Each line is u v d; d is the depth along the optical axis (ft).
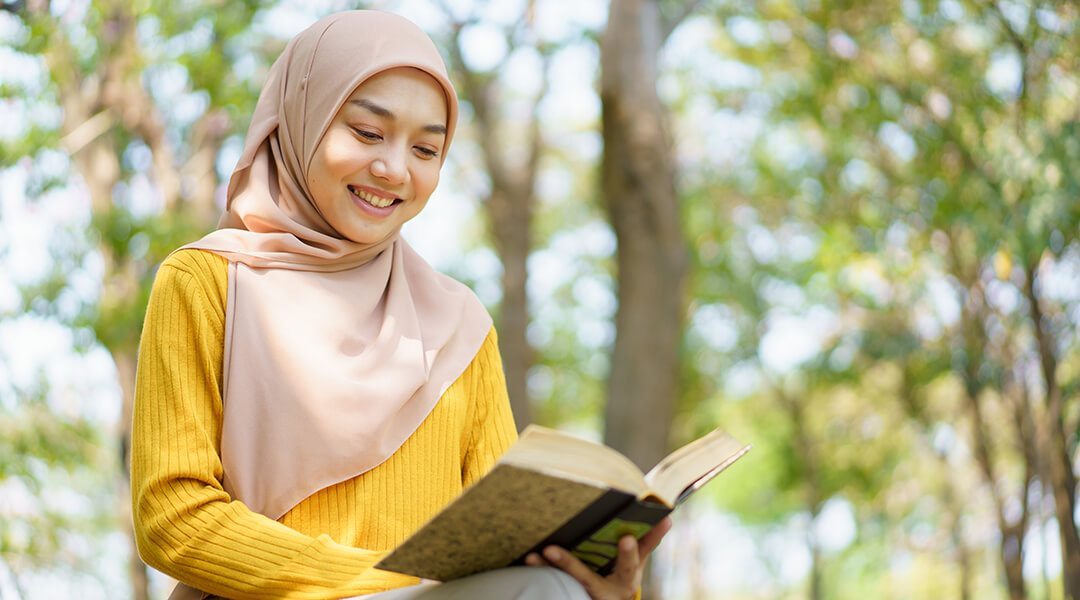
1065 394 25.03
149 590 29.22
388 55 7.34
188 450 6.64
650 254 31.53
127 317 26.05
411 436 7.32
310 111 7.39
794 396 55.77
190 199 29.91
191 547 6.37
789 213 48.47
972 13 28.76
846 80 33.58
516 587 5.70
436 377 7.57
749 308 54.85
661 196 31.53
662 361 31.32
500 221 45.06
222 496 6.55
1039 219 24.90
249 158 7.70
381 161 7.32
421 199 7.59
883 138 33.53
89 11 26.32
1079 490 24.21
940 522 46.26
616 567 6.03
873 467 48.88
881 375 44.16
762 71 41.93
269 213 7.45
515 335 43.34
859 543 51.96
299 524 6.87
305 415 6.90
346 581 6.33
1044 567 26.55
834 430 51.16
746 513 71.67
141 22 27.43
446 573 5.86
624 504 5.52
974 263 31.40
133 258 27.22
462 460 7.91
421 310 7.91
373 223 7.42
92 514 31.78
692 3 36.06
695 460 6.30
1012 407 30.22
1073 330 25.38
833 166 37.86
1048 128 26.43
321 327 7.14
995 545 41.60
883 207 35.32
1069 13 26.14
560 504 5.40
